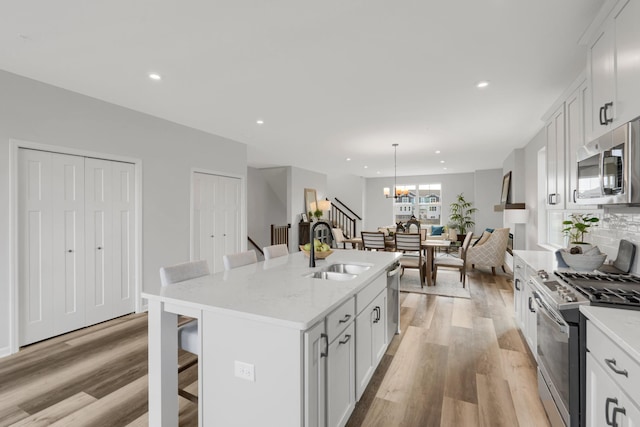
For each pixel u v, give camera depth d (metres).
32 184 2.91
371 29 2.06
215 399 1.47
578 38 2.13
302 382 1.29
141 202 3.79
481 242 6.58
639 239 1.96
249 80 2.87
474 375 2.36
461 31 2.07
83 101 3.24
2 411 1.95
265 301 1.55
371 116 3.91
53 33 2.12
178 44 2.26
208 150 4.73
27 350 2.79
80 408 1.98
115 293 3.57
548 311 1.73
